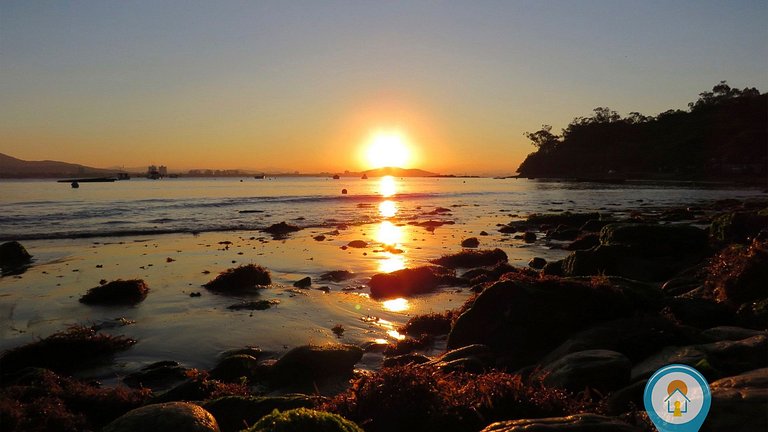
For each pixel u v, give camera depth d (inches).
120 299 581.6
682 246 705.6
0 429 246.4
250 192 3321.9
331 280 692.1
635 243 704.4
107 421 294.8
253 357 388.2
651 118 7583.7
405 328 472.7
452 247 1012.5
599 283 376.8
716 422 168.4
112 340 426.6
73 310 546.0
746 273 395.9
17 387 302.5
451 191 3836.1
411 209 2075.5
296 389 335.9
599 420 173.9
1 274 733.9
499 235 1230.9
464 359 305.0
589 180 5890.8
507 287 364.8
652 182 5182.1
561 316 345.4
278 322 497.7
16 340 453.1
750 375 194.1
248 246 1018.7
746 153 5270.7
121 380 368.8
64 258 869.8
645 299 369.7
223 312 533.6
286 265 804.6
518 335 347.3
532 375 274.2
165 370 374.0
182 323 495.5
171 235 1206.3
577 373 243.4
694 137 6102.4
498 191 3821.4
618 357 251.8
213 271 754.2
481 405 216.8
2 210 1727.4
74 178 7854.3
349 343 438.6
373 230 1336.1
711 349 258.1
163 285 661.9
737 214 756.0
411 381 222.7
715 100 6968.5
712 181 4845.0
